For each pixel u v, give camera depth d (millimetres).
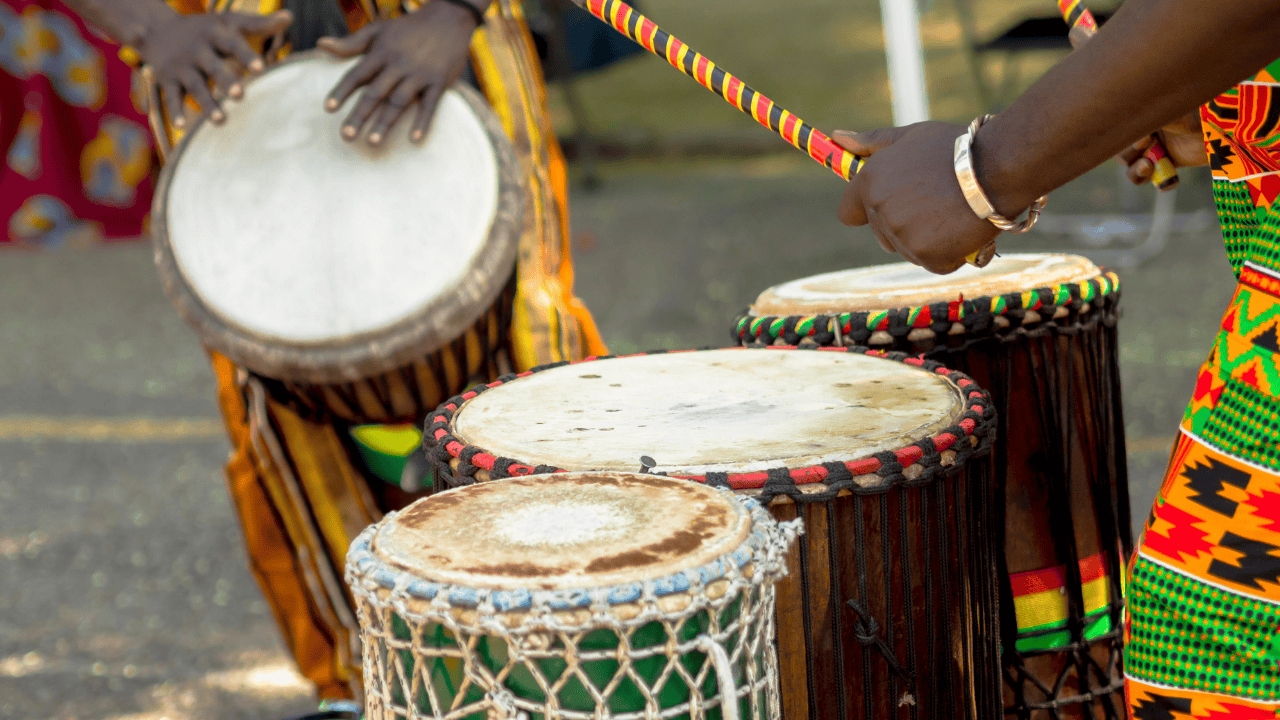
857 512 2299
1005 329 3219
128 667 5312
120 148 10172
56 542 6762
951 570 2479
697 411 2625
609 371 3057
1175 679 2123
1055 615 3320
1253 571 2025
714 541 1828
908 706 2416
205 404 9125
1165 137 3137
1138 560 2197
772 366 3006
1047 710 3348
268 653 5426
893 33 6820
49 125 10000
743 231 13391
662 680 1765
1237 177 2162
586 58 16641
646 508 1964
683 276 11742
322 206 3639
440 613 1739
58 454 8125
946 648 2480
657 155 18719
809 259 11992
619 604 1712
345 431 4137
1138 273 10984
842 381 2818
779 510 2250
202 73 3859
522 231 3750
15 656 5438
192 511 7156
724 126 19453
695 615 1786
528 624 1699
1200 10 1817
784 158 17922
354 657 4125
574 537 1855
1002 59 20453
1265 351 2014
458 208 3615
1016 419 3262
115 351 10500
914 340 3205
